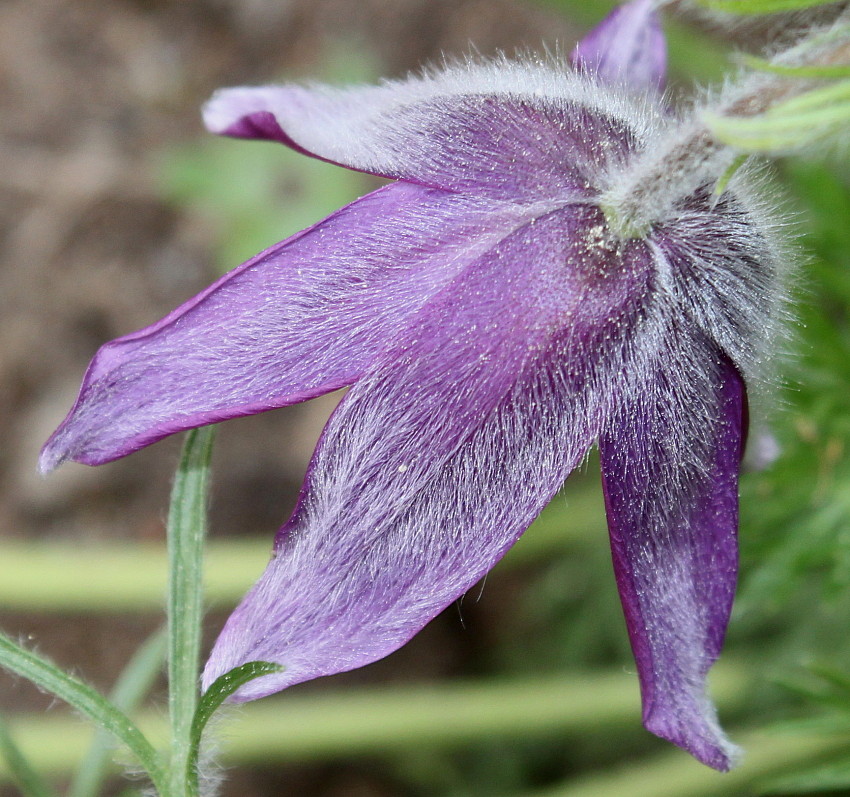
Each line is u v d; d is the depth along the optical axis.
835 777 0.21
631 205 0.17
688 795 0.26
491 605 0.31
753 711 0.26
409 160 0.17
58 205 0.34
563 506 0.29
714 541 0.17
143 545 0.31
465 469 0.17
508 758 0.30
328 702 0.27
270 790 0.30
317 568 0.17
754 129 0.16
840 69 0.16
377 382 0.17
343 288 0.17
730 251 0.18
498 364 0.17
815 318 0.22
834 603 0.22
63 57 0.35
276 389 0.17
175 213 0.34
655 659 0.17
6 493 0.31
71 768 0.24
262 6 0.36
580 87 0.18
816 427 0.22
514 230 0.17
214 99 0.18
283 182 0.32
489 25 0.34
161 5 0.36
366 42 0.35
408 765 0.30
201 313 0.17
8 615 0.31
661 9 0.19
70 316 0.33
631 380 0.17
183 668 0.18
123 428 0.17
